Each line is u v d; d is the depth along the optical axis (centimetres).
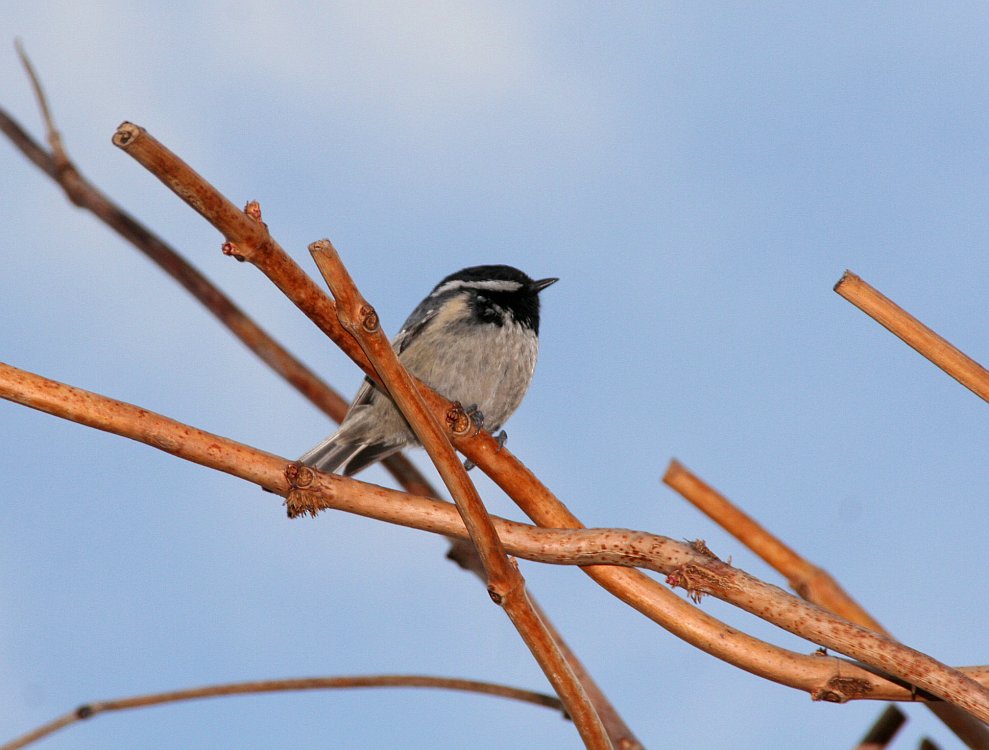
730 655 614
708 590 580
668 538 599
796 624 562
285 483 634
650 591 625
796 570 720
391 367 561
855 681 605
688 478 740
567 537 616
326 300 616
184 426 626
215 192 571
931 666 543
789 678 612
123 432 613
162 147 544
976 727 629
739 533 731
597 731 584
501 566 563
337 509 645
